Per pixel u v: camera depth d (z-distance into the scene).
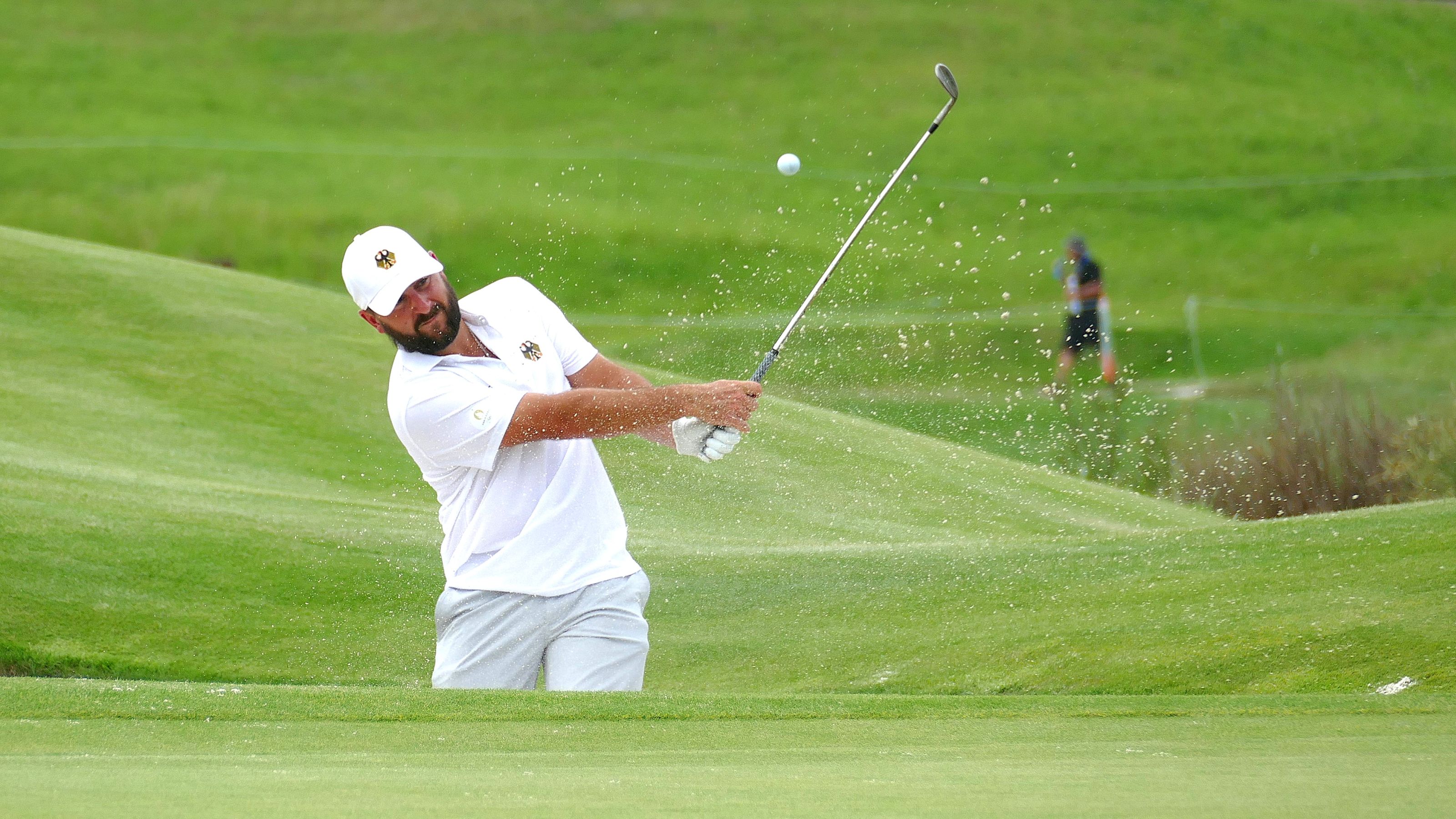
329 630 21.02
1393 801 8.01
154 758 9.23
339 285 75.19
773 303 69.12
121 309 38.16
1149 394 55.31
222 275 43.81
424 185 85.19
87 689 10.91
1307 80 98.31
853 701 11.41
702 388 12.93
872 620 20.80
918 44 103.56
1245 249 79.81
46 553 21.81
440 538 25.27
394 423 12.95
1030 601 20.69
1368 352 65.25
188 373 35.03
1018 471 35.88
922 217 81.81
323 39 105.00
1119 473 40.91
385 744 9.83
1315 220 82.69
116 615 20.59
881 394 52.22
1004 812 7.66
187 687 11.17
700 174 87.38
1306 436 34.91
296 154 89.19
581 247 76.94
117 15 106.44
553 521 13.11
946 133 92.12
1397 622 17.41
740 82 99.12
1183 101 95.56
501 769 9.00
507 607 13.02
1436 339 67.19
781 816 7.51
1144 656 17.89
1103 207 83.75
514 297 13.78
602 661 13.10
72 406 31.86
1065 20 105.50
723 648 20.08
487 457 12.66
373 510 27.12
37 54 99.06
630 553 24.78
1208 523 33.03
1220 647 17.69
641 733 10.37
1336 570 19.86
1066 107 95.12
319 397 34.91
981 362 58.50
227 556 22.86
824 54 102.25
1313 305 72.50
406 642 20.78
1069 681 17.66
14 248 41.16
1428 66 100.62
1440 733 10.56
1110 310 71.81
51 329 36.25
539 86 99.19
